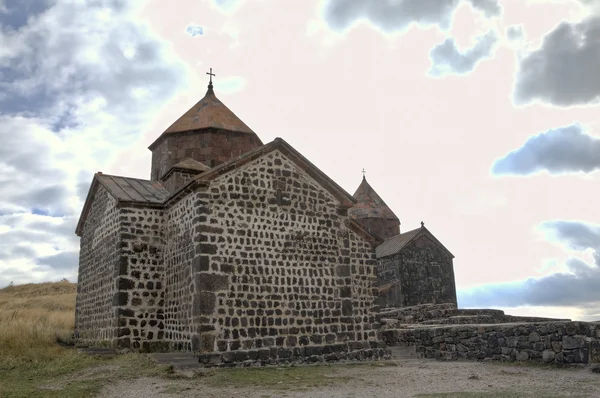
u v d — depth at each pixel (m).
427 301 37.06
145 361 13.51
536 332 14.41
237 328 14.97
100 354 15.13
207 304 14.67
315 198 17.70
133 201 17.66
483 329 16.22
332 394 10.09
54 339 17.92
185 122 22.80
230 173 16.14
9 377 12.11
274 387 11.04
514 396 9.38
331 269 17.38
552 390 10.02
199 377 12.29
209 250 15.13
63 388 10.73
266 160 16.97
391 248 38.34
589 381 11.03
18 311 23.64
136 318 16.80
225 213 15.72
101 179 19.78
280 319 15.83
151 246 17.62
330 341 16.67
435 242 38.72
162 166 22.72
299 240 16.94
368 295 18.67
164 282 17.47
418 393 10.13
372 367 14.97
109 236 18.55
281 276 16.23
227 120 23.02
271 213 16.59
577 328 13.29
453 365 15.18
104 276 18.58
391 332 20.59
